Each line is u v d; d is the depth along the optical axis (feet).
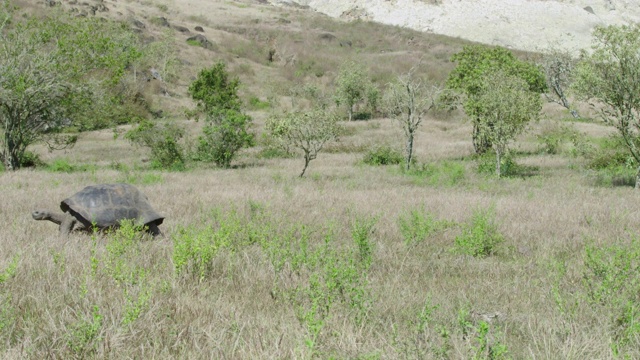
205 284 20.70
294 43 258.57
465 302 19.56
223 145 86.28
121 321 15.14
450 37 316.40
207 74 133.49
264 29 277.23
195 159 90.99
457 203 44.55
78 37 87.81
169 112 156.97
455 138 126.52
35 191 50.42
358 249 26.89
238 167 87.15
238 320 16.29
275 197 47.80
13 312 16.21
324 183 62.54
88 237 30.37
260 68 223.30
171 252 25.73
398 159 91.61
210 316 16.90
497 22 336.49
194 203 43.80
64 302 17.67
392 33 307.37
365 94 157.79
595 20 347.77
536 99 72.38
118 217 30.96
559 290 20.66
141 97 155.22
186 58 209.87
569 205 43.80
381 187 59.21
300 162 92.63
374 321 16.67
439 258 27.84
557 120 121.19
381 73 212.23
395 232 33.27
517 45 315.99
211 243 26.02
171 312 16.84
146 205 32.81
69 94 88.07
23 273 20.77
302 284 20.34
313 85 183.83
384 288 20.93
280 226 33.96
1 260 22.80
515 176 70.08
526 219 38.45
